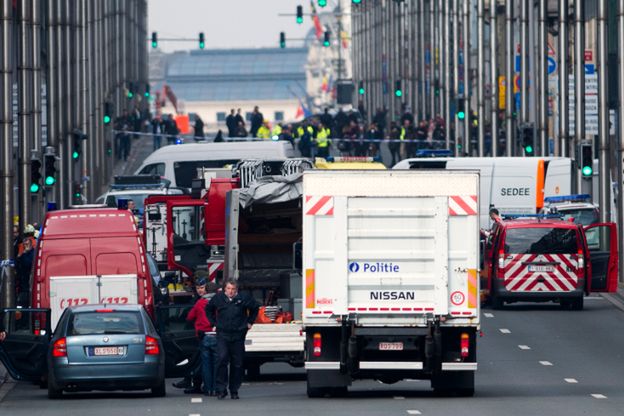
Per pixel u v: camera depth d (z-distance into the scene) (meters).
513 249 138.25
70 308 86.69
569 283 137.50
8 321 97.44
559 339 118.75
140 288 106.94
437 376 83.56
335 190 80.88
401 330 81.06
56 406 81.38
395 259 81.00
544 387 90.06
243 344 84.69
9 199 133.75
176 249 128.38
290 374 102.94
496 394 85.62
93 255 106.94
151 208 135.38
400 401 81.00
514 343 116.38
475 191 80.88
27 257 119.12
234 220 99.19
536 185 182.25
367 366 81.19
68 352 84.25
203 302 87.69
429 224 80.94
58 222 107.38
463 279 81.06
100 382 84.31
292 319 95.44
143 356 84.75
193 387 90.50
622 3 166.75
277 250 102.69
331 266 81.06
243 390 91.62
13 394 93.19
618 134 168.38
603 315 136.25
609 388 89.38
